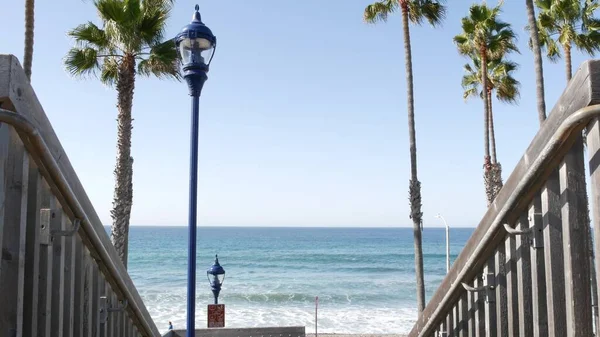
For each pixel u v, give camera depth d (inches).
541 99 618.8
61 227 116.2
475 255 122.9
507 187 107.3
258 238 5743.1
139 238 5492.1
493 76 1069.8
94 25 574.9
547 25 837.2
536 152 95.1
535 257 101.3
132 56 579.2
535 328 100.9
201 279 2158.0
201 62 208.4
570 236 87.6
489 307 123.8
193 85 208.1
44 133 103.3
